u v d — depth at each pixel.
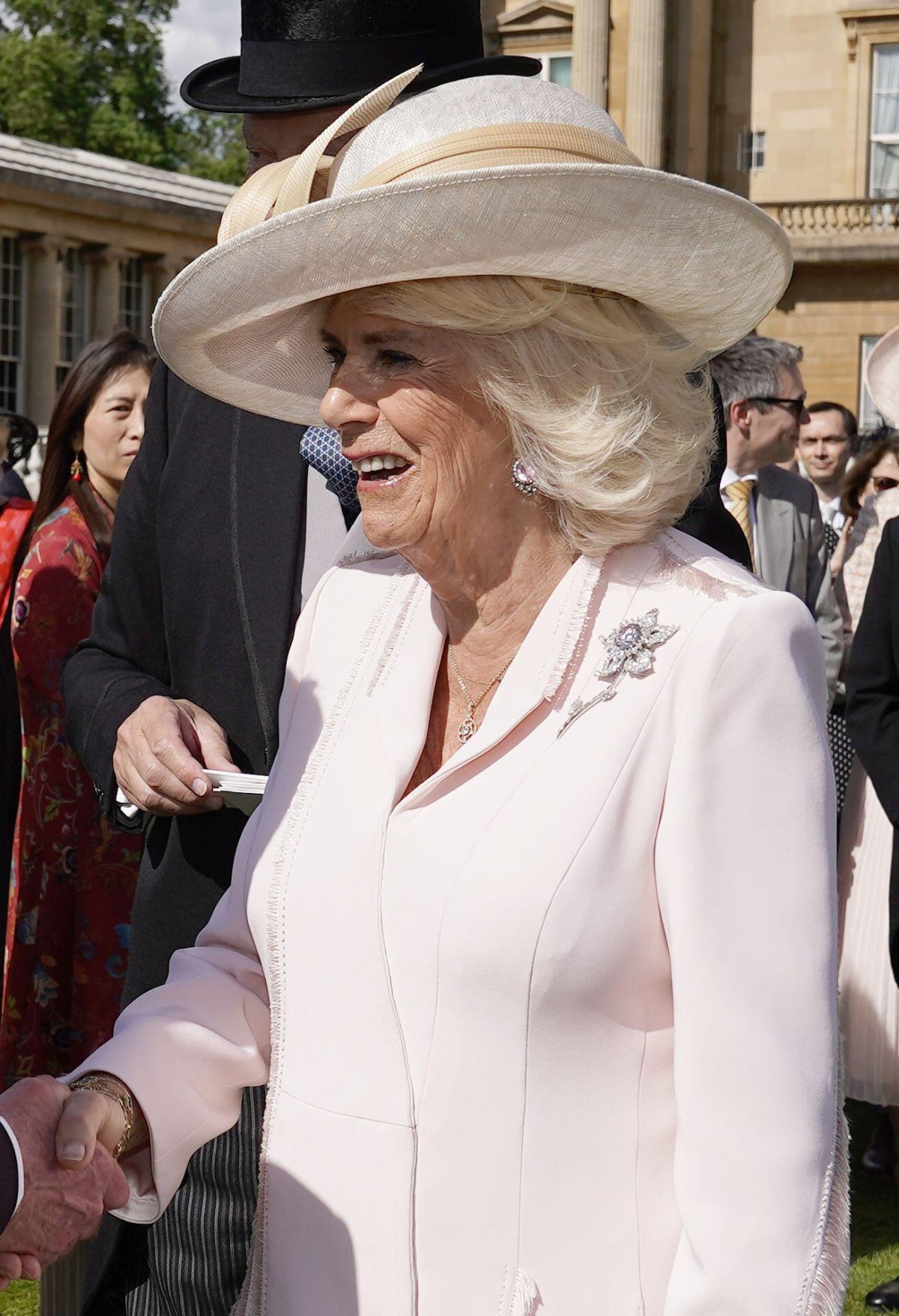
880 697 4.13
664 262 1.56
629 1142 1.50
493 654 1.69
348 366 1.63
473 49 2.61
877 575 4.18
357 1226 1.56
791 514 5.53
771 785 1.47
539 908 1.48
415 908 1.55
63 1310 2.61
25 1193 1.54
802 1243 1.42
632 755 1.51
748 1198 1.42
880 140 26.62
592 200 1.49
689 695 1.50
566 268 1.54
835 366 26.09
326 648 1.85
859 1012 4.51
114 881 3.88
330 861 1.65
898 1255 4.21
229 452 2.51
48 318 20.22
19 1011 3.86
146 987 2.48
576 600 1.61
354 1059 1.58
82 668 2.61
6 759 4.37
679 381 1.67
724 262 1.59
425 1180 1.53
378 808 1.64
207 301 1.70
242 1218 2.27
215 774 2.21
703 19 26.92
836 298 26.03
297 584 2.44
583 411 1.58
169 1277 2.32
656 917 1.51
